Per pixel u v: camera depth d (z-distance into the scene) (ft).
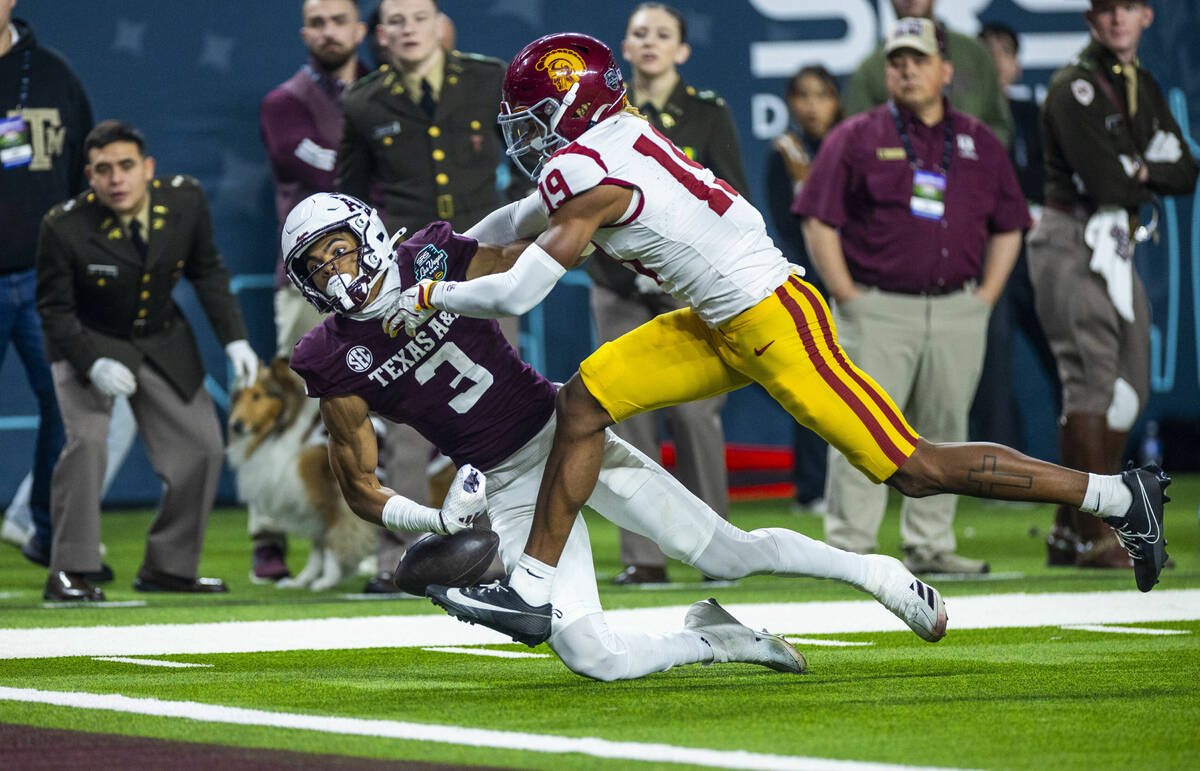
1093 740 40.40
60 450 91.40
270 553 90.48
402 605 76.18
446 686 50.39
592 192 46.75
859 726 42.57
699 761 37.78
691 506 50.98
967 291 85.97
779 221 126.31
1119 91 88.28
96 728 42.70
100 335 80.02
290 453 85.10
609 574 90.89
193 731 42.16
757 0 140.36
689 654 50.62
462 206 82.53
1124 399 89.35
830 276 85.15
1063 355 90.43
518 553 50.47
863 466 49.80
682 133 87.86
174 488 82.12
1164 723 42.80
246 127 130.41
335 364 48.62
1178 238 148.66
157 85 129.08
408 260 49.55
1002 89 123.03
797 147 125.59
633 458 50.49
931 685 49.73
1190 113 148.25
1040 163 127.75
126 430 99.04
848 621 67.10
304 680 51.75
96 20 128.06
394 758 38.37
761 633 51.93
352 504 49.75
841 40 141.08
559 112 48.01
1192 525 112.78
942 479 49.70
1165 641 60.13
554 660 56.54
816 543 52.54
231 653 58.59
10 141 88.43
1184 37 148.05
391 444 81.66
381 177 83.25
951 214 84.69
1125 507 50.31
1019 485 49.85
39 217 89.10
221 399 128.88
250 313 129.90
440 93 82.74
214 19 130.00
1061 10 143.64
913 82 83.87
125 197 78.84
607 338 86.07
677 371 49.06
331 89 100.83
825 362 48.85
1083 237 89.15
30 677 52.49
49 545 92.63
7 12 87.61
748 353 48.42
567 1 137.08
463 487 47.09
